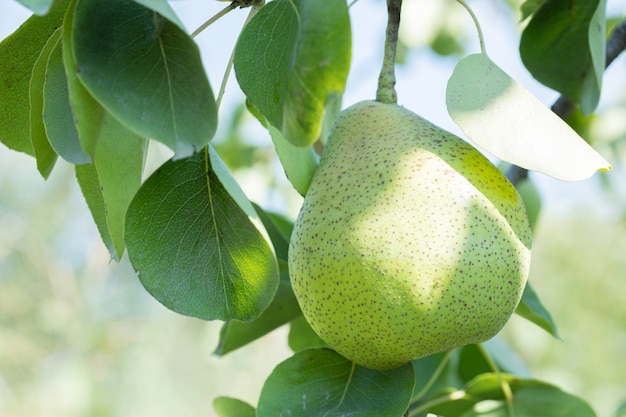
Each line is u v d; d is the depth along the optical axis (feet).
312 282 1.36
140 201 1.34
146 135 1.23
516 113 1.35
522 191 1.93
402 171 1.36
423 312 1.34
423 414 1.69
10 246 5.98
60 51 1.36
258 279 1.37
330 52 1.26
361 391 1.44
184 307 1.37
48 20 1.40
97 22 1.26
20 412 5.33
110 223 1.39
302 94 1.27
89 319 5.88
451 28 2.96
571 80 1.79
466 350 1.86
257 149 3.09
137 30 1.27
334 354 1.47
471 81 1.36
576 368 5.86
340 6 1.26
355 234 1.34
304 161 1.48
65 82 1.36
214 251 1.37
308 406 1.43
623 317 6.31
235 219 1.35
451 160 1.38
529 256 1.41
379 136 1.40
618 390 5.80
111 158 1.37
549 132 1.35
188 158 1.35
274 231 1.68
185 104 1.25
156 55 1.26
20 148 1.50
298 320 1.80
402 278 1.33
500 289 1.36
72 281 5.99
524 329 3.85
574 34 1.77
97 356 5.74
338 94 1.26
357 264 1.33
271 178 3.10
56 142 1.35
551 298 6.48
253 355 6.23
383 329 1.35
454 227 1.34
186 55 1.25
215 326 6.21
